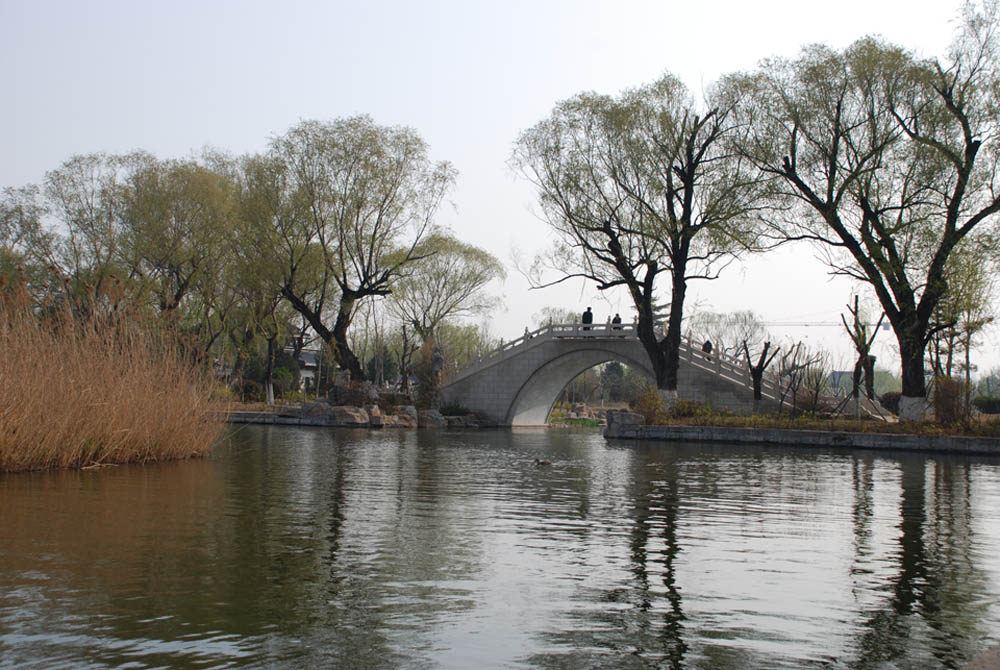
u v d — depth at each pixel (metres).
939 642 6.16
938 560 8.88
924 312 29.06
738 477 17.25
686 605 7.00
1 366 14.52
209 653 5.69
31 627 6.17
